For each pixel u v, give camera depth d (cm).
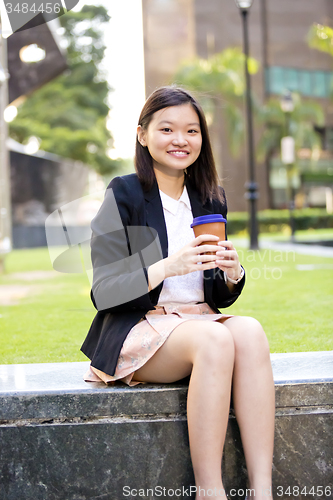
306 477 150
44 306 418
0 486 145
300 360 175
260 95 2623
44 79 1148
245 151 2547
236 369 142
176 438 146
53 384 153
